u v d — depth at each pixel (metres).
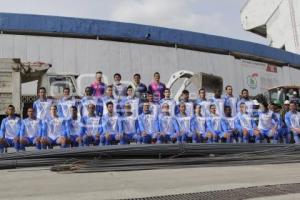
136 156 8.36
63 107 10.48
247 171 7.24
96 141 10.09
